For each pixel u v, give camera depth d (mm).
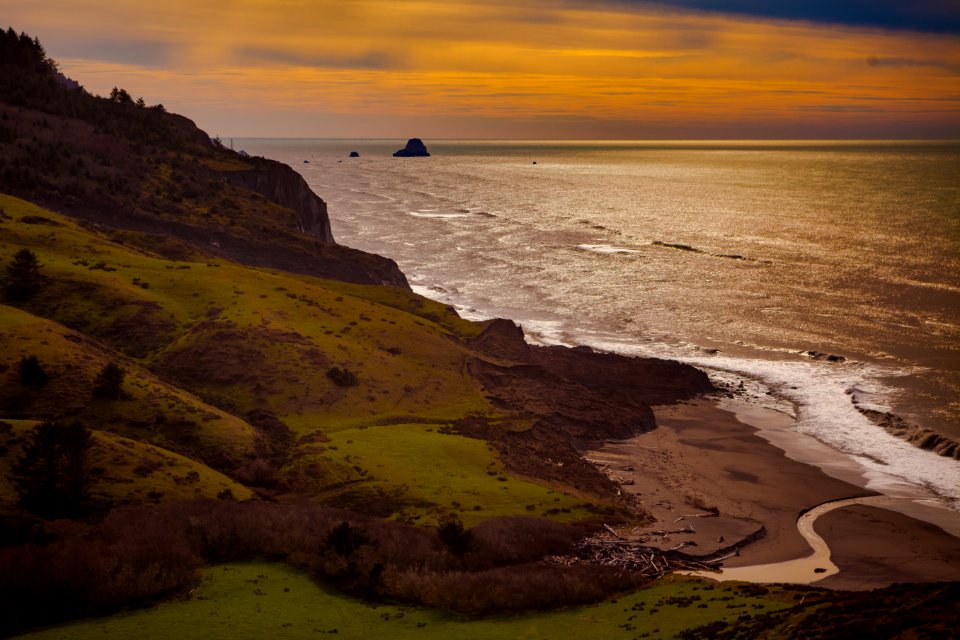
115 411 57281
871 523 56281
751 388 91250
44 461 44594
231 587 37719
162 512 43281
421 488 54625
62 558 35750
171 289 86875
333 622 34719
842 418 80750
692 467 68000
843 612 30641
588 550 47219
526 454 65688
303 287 97812
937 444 71875
